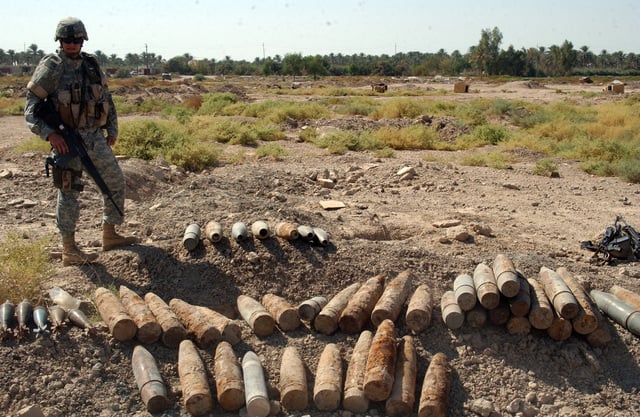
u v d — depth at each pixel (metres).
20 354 4.13
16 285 4.80
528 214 9.15
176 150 11.95
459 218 8.47
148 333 4.46
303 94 48.16
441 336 4.72
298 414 4.03
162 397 3.95
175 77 94.94
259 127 18.61
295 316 4.76
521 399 4.25
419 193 10.41
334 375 4.16
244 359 4.35
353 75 108.75
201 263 5.47
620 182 12.31
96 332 4.40
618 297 5.18
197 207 6.89
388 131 17.84
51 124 5.15
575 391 4.36
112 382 4.14
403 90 54.47
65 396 3.94
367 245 5.82
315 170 11.49
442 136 19.17
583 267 6.07
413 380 4.21
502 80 80.38
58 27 5.07
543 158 15.31
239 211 6.73
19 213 7.57
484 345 4.64
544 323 4.67
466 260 5.69
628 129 19.66
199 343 4.50
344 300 4.93
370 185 10.84
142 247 5.73
